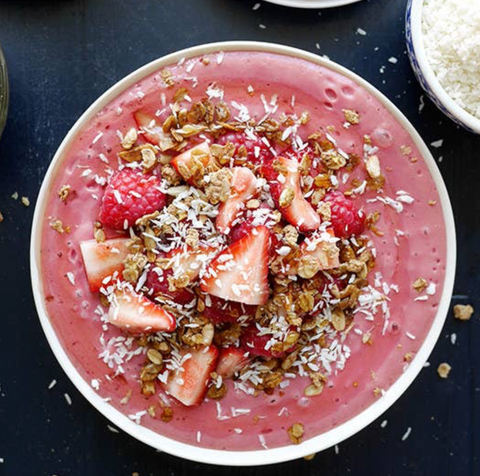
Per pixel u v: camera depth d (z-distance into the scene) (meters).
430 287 0.33
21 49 0.36
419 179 0.33
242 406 0.33
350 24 0.36
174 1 0.36
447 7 0.34
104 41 0.36
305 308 0.32
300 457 0.34
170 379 0.33
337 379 0.33
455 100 0.34
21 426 0.36
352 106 0.33
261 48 0.33
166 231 0.32
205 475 0.37
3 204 0.36
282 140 0.33
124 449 0.37
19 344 0.36
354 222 0.33
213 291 0.31
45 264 0.33
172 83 0.33
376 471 0.37
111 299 0.32
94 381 0.33
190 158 0.32
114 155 0.33
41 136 0.36
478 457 0.37
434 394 0.37
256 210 0.32
